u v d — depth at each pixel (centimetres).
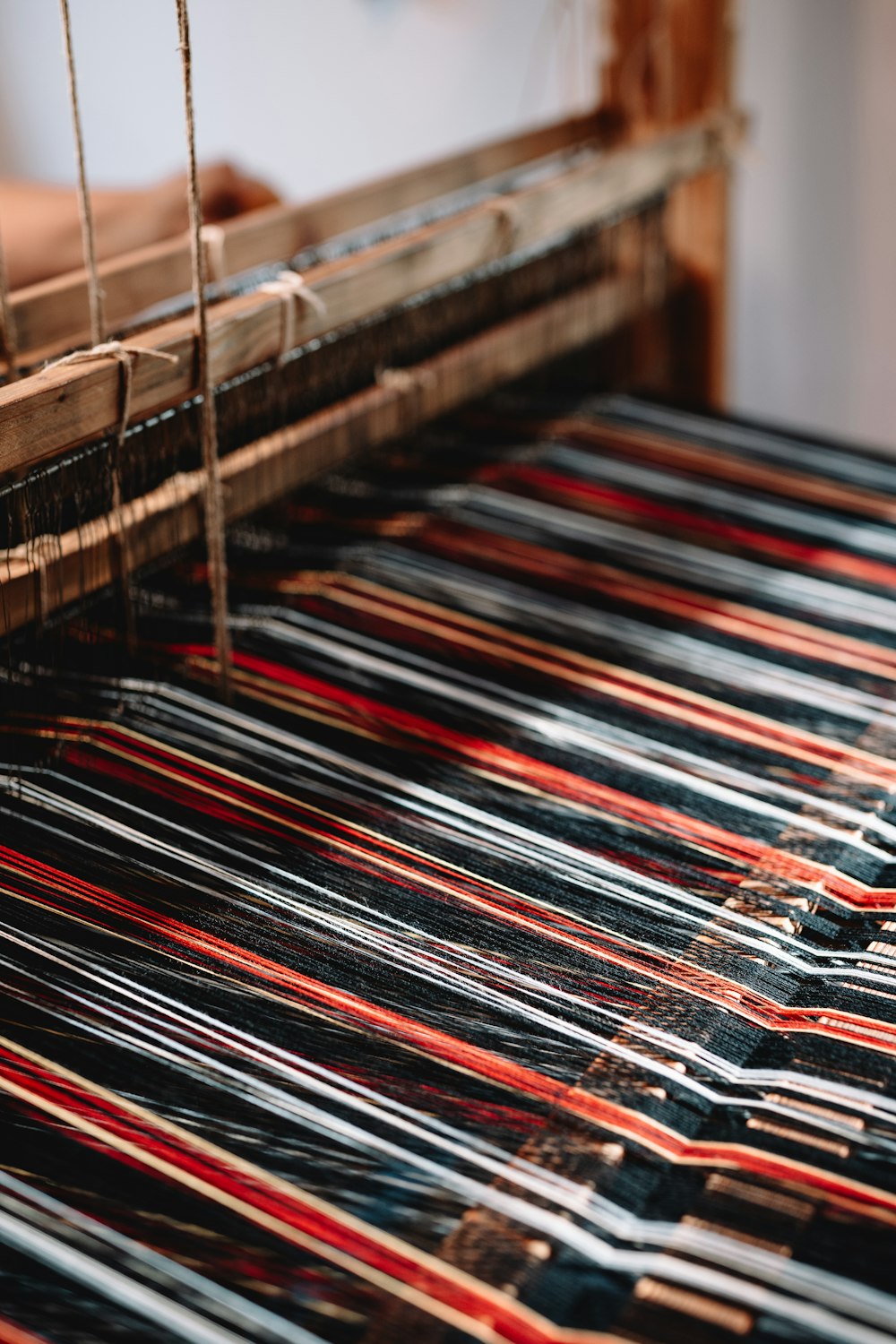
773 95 323
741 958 126
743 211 339
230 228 203
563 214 221
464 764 156
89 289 170
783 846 143
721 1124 108
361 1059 113
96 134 419
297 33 373
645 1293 92
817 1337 87
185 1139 105
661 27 264
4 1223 97
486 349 225
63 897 131
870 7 303
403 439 238
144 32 392
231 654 176
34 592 149
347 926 129
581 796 151
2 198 241
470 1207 99
